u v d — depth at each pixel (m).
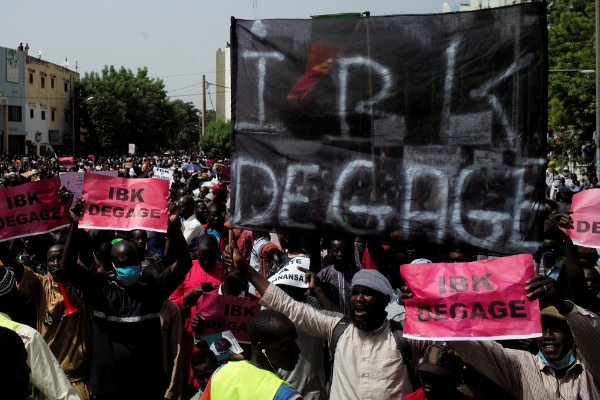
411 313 3.58
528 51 4.27
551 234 6.20
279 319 3.37
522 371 3.52
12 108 59.94
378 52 4.55
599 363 3.28
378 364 3.89
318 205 4.66
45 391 3.62
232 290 5.66
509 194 4.33
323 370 4.91
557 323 3.45
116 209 5.06
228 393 3.16
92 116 70.75
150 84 80.44
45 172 16.69
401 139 4.53
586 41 32.88
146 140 79.69
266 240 7.37
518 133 4.31
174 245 5.02
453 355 3.71
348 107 4.61
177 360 5.52
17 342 2.90
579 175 35.78
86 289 4.89
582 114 32.12
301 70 4.69
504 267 3.48
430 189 4.48
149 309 4.92
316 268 7.43
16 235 5.38
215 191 10.98
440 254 7.16
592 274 5.21
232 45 4.78
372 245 7.13
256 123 4.77
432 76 4.46
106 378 4.82
